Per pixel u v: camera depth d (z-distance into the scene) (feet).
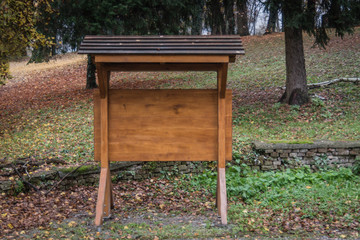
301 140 26.22
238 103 40.73
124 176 23.21
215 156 16.22
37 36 29.22
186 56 13.91
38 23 41.24
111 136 16.06
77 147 26.73
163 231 14.08
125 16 44.65
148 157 16.10
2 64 29.22
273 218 15.74
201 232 13.94
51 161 22.77
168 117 16.11
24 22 27.94
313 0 33.17
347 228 14.17
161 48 13.97
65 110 41.24
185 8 43.45
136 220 15.85
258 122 33.83
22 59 91.61
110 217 16.17
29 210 17.06
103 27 43.60
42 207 17.72
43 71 73.97
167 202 19.16
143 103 16.06
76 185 21.62
